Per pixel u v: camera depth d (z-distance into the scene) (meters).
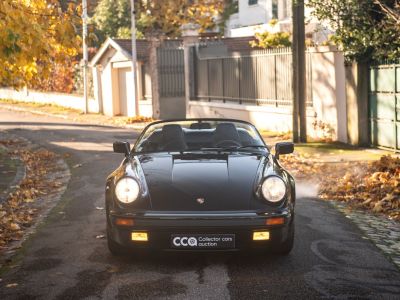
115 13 35.56
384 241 6.57
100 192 9.78
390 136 13.58
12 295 4.99
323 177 10.70
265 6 33.34
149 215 5.42
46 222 7.75
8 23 7.29
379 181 9.55
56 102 35.00
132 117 25.38
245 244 5.46
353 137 14.72
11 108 35.22
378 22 13.56
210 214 5.38
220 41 25.86
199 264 5.73
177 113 26.31
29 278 5.41
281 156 13.40
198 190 5.60
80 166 12.98
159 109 25.78
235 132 7.07
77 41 8.34
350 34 13.69
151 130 7.32
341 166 11.80
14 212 8.41
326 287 5.07
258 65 19.11
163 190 5.62
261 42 22.05
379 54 13.26
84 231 7.15
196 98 23.33
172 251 5.48
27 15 7.91
